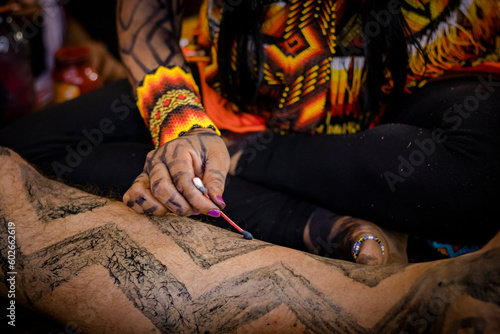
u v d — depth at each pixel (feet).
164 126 3.28
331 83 3.49
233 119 4.08
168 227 2.79
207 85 4.06
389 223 3.44
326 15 3.25
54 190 3.02
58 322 2.64
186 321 2.43
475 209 3.07
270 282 2.52
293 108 3.64
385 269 2.57
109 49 8.21
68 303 2.52
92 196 3.03
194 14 4.72
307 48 3.35
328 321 2.39
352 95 3.53
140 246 2.64
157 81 3.49
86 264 2.57
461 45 3.11
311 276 2.56
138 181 2.75
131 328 2.45
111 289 2.49
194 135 2.93
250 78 3.59
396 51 3.20
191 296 2.46
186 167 2.66
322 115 3.69
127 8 3.72
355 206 3.52
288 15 3.28
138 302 2.46
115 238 2.69
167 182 2.61
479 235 3.20
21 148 4.10
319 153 3.65
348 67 3.40
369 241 3.27
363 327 2.34
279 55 3.42
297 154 3.77
